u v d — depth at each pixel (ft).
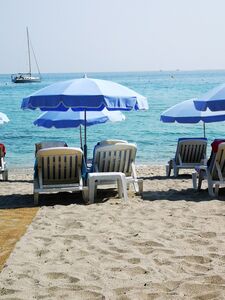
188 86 287.07
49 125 33.99
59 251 15.69
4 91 265.54
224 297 11.54
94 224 19.54
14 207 24.54
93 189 24.85
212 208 22.56
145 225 19.12
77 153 25.03
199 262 14.40
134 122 98.17
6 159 59.57
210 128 86.79
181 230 18.15
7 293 12.06
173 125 92.27
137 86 299.38
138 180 27.02
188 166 38.58
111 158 26.86
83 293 11.97
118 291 12.09
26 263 14.34
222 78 515.09
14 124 96.94
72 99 24.48
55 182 25.85
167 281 12.66
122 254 15.17
